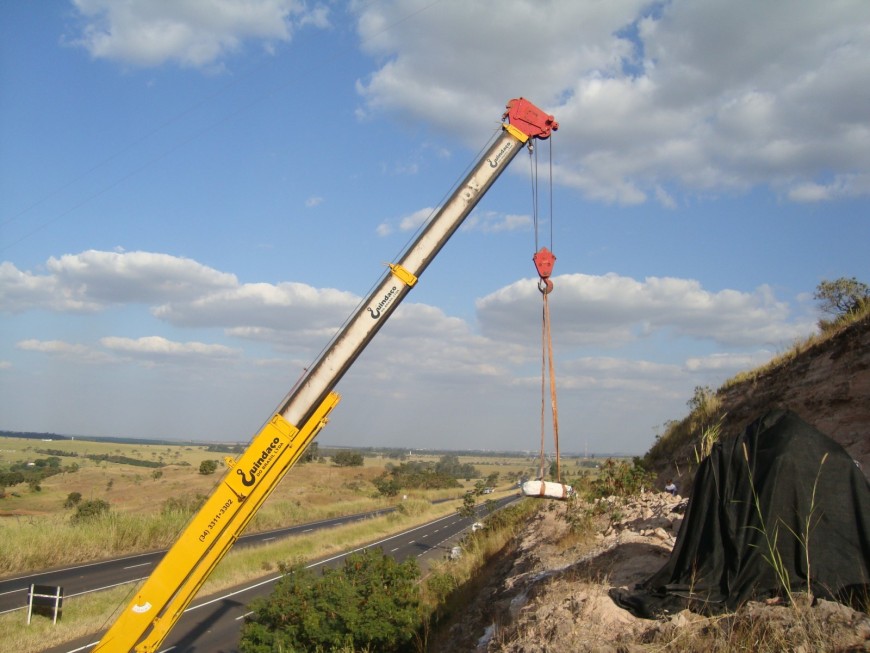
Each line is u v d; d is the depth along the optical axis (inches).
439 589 610.9
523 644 239.3
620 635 211.6
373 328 384.5
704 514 226.7
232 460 374.0
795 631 173.5
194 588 362.9
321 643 430.0
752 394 613.9
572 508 464.1
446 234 395.5
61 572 941.2
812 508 201.2
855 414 443.5
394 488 2795.3
